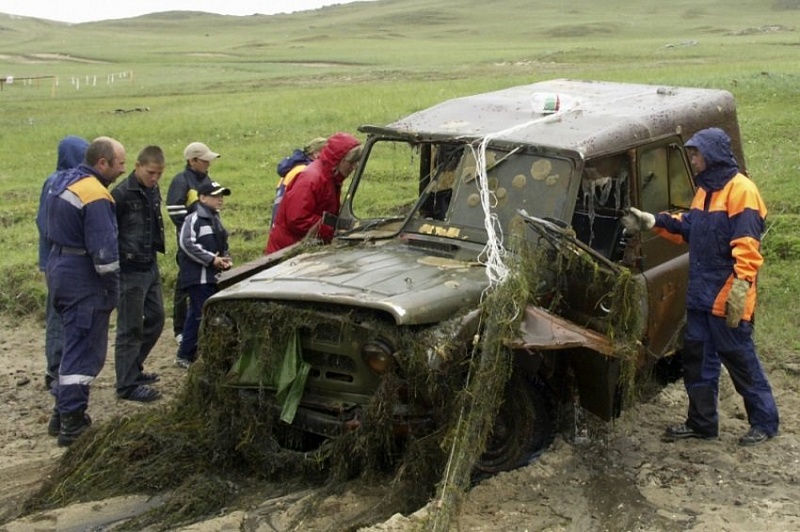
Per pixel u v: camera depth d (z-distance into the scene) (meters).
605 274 5.68
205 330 5.80
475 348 5.19
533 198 5.94
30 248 12.34
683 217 6.19
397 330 5.09
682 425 6.35
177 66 58.84
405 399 5.16
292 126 21.25
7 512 5.65
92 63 67.31
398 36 100.62
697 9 121.19
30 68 60.53
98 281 6.79
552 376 5.75
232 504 5.45
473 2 154.50
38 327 9.88
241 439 5.67
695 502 5.34
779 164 14.06
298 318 5.30
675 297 6.59
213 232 8.13
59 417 7.04
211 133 21.11
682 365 6.92
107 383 8.10
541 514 5.15
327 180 7.54
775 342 8.04
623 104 6.87
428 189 6.39
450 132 6.41
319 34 110.25
